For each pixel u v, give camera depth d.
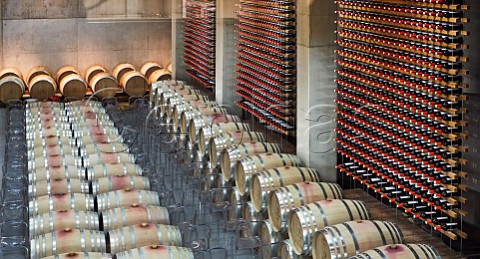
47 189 12.23
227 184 13.48
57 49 22.64
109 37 23.02
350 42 12.52
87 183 12.48
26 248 9.54
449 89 10.34
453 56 10.23
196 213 11.03
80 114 17.67
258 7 15.88
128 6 22.69
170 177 13.77
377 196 13.14
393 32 11.34
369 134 12.19
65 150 14.69
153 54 23.45
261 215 11.95
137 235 9.86
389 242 9.39
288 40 14.91
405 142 11.16
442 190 10.59
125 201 11.48
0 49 22.08
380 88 11.97
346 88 12.91
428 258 8.74
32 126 16.66
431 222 10.77
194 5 20.34
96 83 21.80
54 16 22.41
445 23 10.51
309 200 11.09
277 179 11.87
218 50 18.30
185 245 9.82
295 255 10.19
